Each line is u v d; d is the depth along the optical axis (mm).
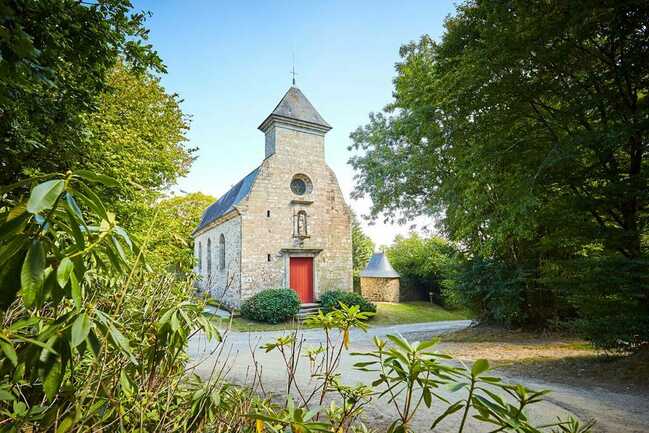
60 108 3039
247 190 16594
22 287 697
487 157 7277
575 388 5062
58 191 708
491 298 10625
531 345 8539
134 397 1356
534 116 7371
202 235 22484
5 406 1242
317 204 16984
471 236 10445
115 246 916
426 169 12539
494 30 6777
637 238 6055
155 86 9398
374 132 15211
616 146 5523
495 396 933
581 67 6613
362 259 29031
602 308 5914
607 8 5465
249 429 1436
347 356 7344
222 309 15156
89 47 2744
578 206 6305
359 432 1739
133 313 1561
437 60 9383
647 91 6117
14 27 1901
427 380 1068
